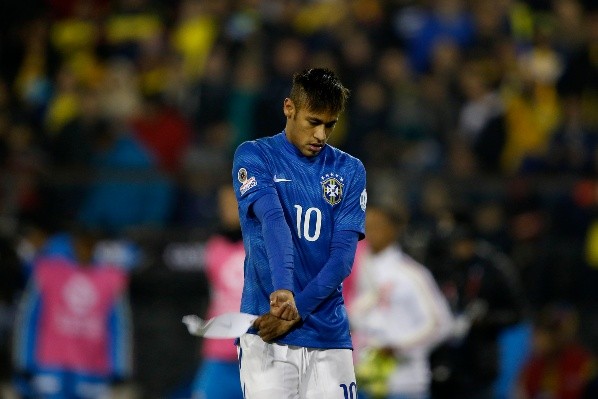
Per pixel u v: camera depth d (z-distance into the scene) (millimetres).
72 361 33062
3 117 44719
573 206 41594
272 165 16812
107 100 45719
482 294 29625
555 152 44312
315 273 16750
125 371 33719
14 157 41750
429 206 39969
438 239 30812
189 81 47344
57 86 46562
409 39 49656
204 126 44719
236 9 49375
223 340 29719
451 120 46250
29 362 32906
